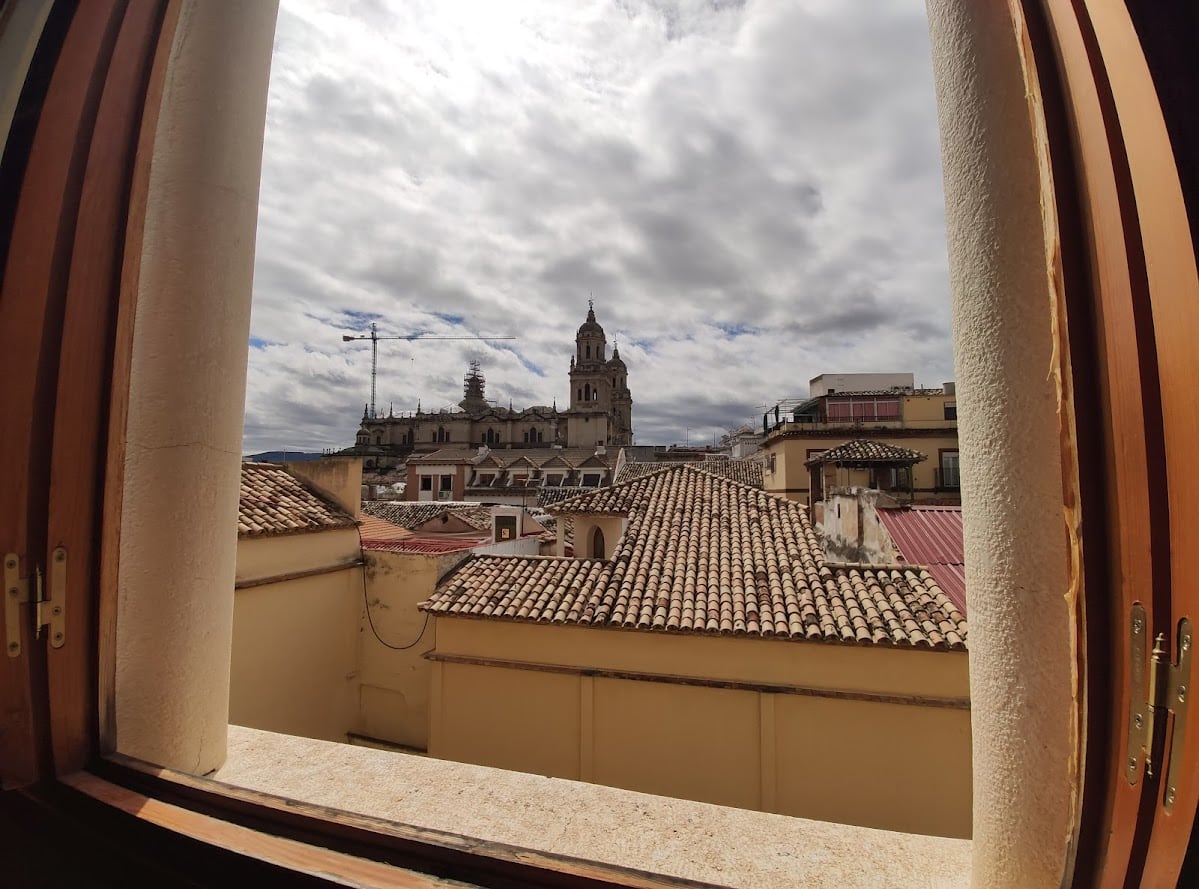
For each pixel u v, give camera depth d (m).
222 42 1.94
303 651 8.12
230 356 1.98
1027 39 0.96
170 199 1.83
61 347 1.36
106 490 1.50
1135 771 0.77
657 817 1.65
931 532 8.76
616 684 6.67
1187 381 0.66
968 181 1.20
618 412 94.31
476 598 7.50
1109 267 0.81
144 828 1.20
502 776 1.89
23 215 1.24
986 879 1.17
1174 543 0.70
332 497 9.60
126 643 1.65
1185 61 0.66
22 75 1.21
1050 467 1.07
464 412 86.62
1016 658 1.11
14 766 1.25
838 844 1.52
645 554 8.27
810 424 26.27
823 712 6.08
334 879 1.02
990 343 1.15
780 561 7.66
